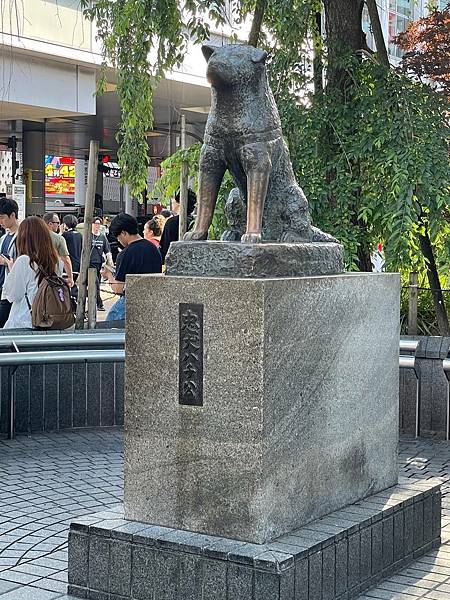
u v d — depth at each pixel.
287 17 9.69
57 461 8.02
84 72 20.66
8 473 7.61
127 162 10.95
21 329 9.47
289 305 4.67
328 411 4.98
